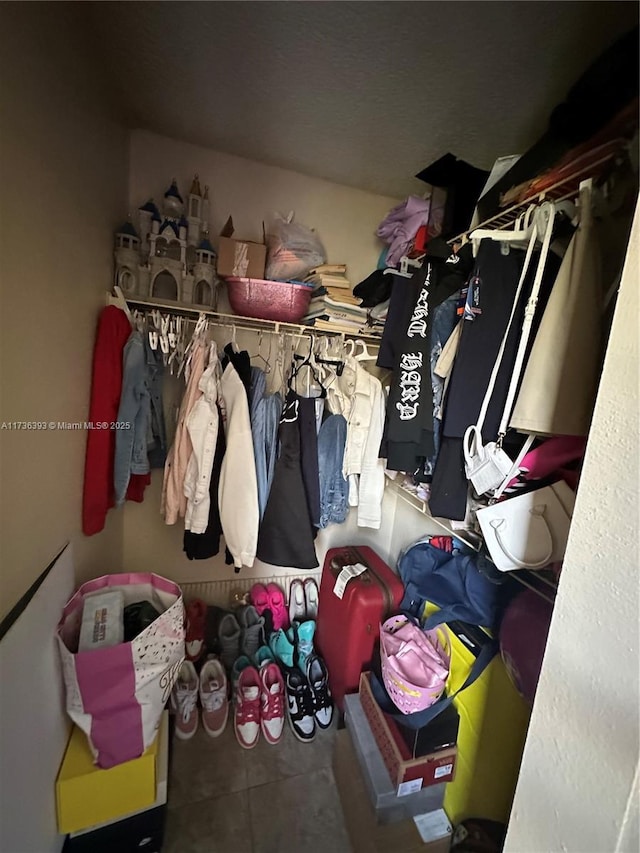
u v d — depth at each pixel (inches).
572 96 31.9
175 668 41.6
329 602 63.8
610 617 15.6
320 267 61.3
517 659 35.9
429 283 42.7
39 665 31.7
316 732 56.8
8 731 26.1
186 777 49.4
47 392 32.9
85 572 46.1
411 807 42.8
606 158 29.0
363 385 64.2
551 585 34.0
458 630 48.7
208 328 56.7
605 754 15.4
